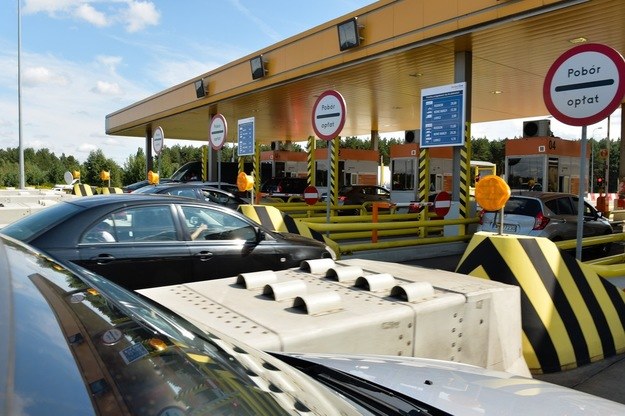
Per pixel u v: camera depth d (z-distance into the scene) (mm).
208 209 5344
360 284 2955
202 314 2420
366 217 11766
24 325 1087
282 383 1422
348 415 1412
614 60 4660
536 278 4281
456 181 11773
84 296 1449
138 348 1202
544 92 5238
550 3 9109
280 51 15875
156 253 4777
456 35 10906
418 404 1793
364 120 26328
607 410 1795
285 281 3016
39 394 866
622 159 20469
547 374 4086
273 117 24734
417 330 2611
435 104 11578
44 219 4594
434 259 10391
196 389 1119
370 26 12633
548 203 10383
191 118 25516
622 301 4891
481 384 1991
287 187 23516
